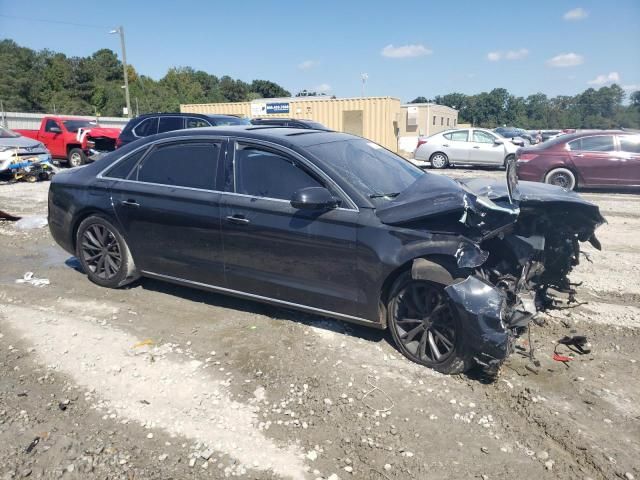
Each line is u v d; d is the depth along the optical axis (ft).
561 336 14.06
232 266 14.61
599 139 40.27
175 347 13.34
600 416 10.57
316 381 11.74
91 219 17.24
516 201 12.78
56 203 18.02
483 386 11.59
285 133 15.01
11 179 47.14
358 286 12.76
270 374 12.06
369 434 10.00
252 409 10.77
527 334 14.11
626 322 14.90
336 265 12.93
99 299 16.61
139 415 10.59
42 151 47.93
